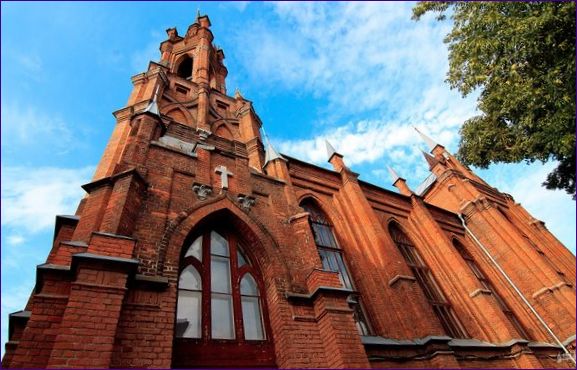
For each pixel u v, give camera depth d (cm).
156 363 580
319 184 1692
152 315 636
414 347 1040
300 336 762
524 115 1023
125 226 729
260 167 1477
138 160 923
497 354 1273
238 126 1844
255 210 1041
